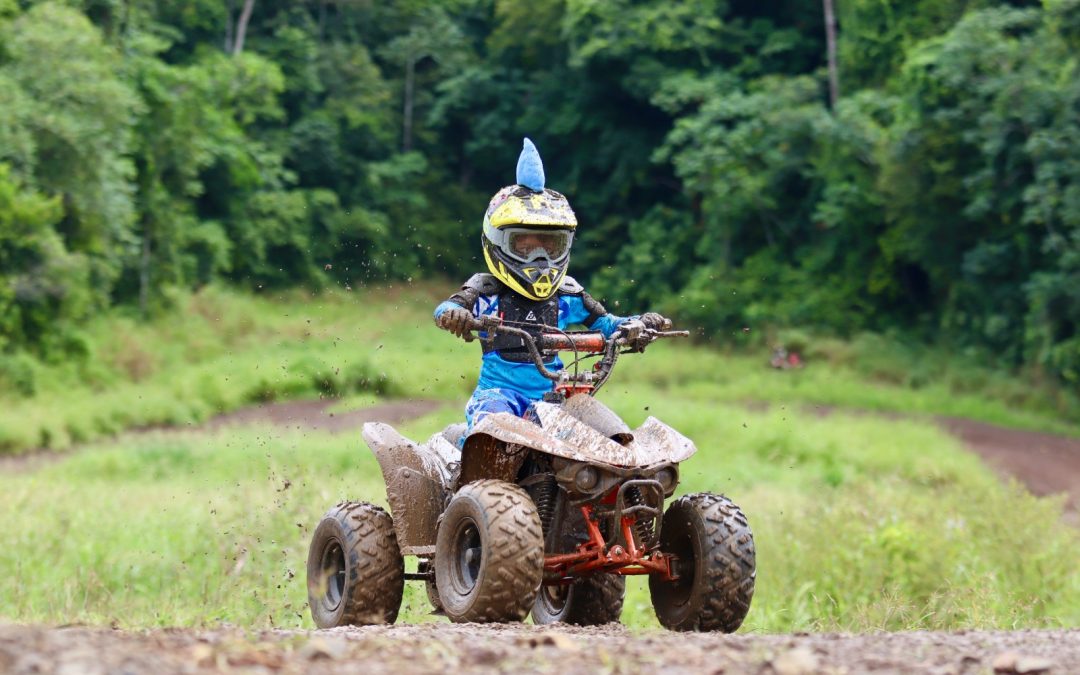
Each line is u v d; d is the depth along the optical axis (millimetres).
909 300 41812
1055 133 32094
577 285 7391
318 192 51188
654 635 5547
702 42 47062
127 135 37281
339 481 15719
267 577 9648
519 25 54938
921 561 10125
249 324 41375
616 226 51375
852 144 39000
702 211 47031
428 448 7445
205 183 47969
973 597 8984
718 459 22672
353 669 4203
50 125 34281
